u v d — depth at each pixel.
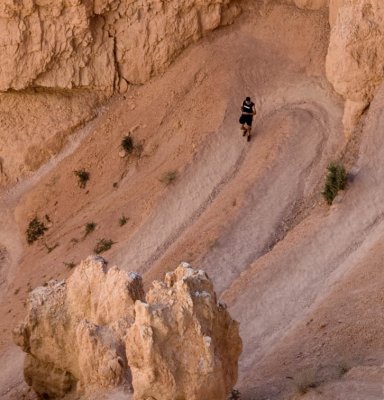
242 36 53.78
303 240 37.28
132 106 53.53
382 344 27.38
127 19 53.47
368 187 38.44
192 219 44.53
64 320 27.06
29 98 54.38
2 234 51.50
